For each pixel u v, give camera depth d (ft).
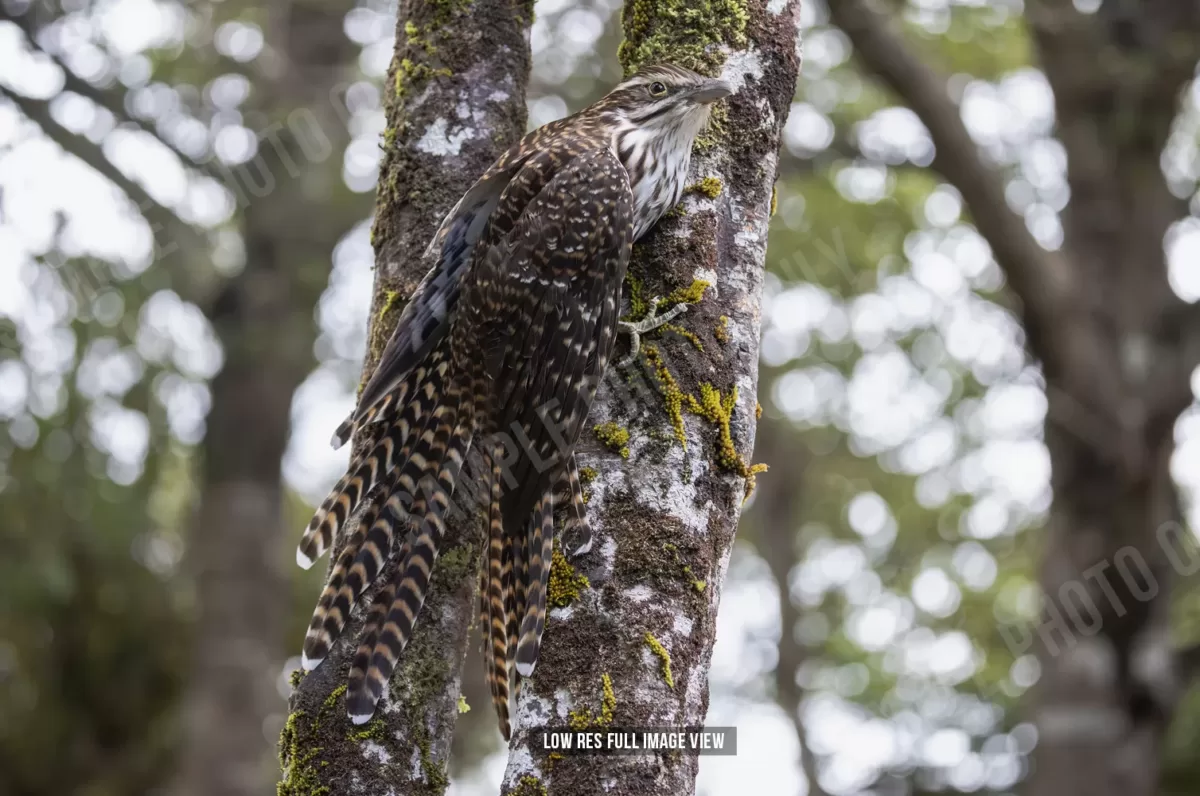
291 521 79.56
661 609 14.20
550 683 14.05
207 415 65.72
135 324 45.24
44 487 51.44
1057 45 50.96
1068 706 46.83
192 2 49.01
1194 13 49.62
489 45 18.76
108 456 52.37
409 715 16.26
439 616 16.85
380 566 16.20
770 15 16.84
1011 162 57.36
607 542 14.48
